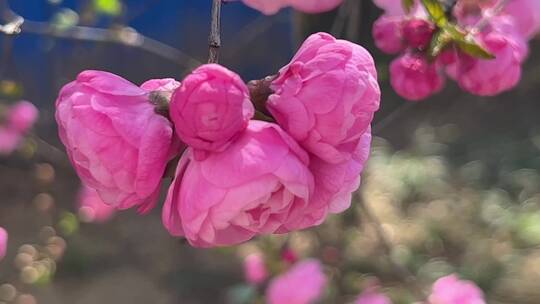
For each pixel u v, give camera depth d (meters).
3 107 3.59
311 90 0.93
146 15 6.98
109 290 4.82
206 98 0.88
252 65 6.40
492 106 6.48
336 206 1.05
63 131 1.00
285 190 0.91
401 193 5.41
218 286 4.81
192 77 0.89
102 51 5.51
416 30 1.41
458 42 1.31
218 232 0.94
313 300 2.71
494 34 1.47
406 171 5.49
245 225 0.92
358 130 0.95
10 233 5.26
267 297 2.75
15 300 3.87
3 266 4.74
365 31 2.95
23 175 5.79
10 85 3.13
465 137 6.24
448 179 5.67
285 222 0.94
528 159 5.72
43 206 4.48
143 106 0.97
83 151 0.95
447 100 6.53
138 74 6.27
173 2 7.20
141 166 0.94
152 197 0.99
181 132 0.90
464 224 5.21
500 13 1.57
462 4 1.50
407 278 2.86
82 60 4.66
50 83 5.93
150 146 0.95
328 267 3.73
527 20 1.66
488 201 5.32
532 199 5.34
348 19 2.67
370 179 5.27
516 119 6.36
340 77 0.93
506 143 6.03
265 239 2.98
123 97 0.96
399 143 6.24
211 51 1.01
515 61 1.44
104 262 5.05
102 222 5.45
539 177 5.54
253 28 5.49
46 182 4.38
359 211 3.82
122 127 0.94
